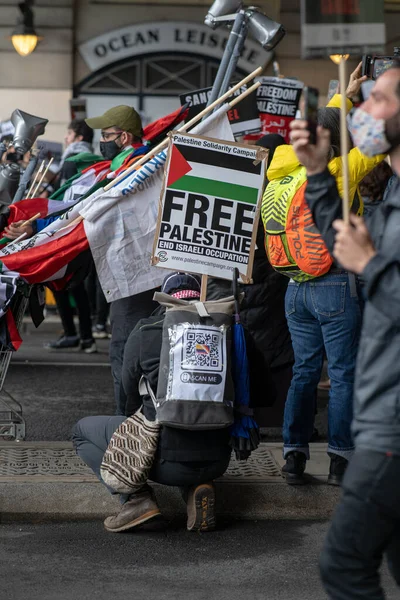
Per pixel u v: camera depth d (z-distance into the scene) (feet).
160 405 15.01
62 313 33.35
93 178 21.06
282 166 16.63
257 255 20.06
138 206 18.25
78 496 17.06
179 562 14.84
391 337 9.18
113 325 18.90
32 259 18.12
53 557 14.97
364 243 9.09
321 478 17.95
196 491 15.98
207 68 53.06
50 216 19.16
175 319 15.21
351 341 16.74
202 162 16.33
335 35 9.95
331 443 17.43
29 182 22.45
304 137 9.90
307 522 17.06
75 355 32.68
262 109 25.34
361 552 9.20
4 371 18.61
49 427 22.09
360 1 9.94
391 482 9.06
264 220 16.94
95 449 16.12
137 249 18.28
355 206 16.02
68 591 13.55
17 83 52.11
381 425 9.14
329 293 16.60
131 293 18.31
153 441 15.31
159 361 15.21
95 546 15.52
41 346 34.68
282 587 13.88
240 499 17.25
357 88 17.70
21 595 13.35
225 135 18.02
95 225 18.16
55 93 52.29
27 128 20.58
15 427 20.15
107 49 52.60
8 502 16.90
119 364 18.83
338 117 15.99
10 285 17.72
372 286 8.93
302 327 17.40
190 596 13.46
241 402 15.47
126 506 16.10
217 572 14.44
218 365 15.07
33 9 51.70
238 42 20.36
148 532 16.24
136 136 21.09
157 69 53.06
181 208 16.28
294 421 17.47
